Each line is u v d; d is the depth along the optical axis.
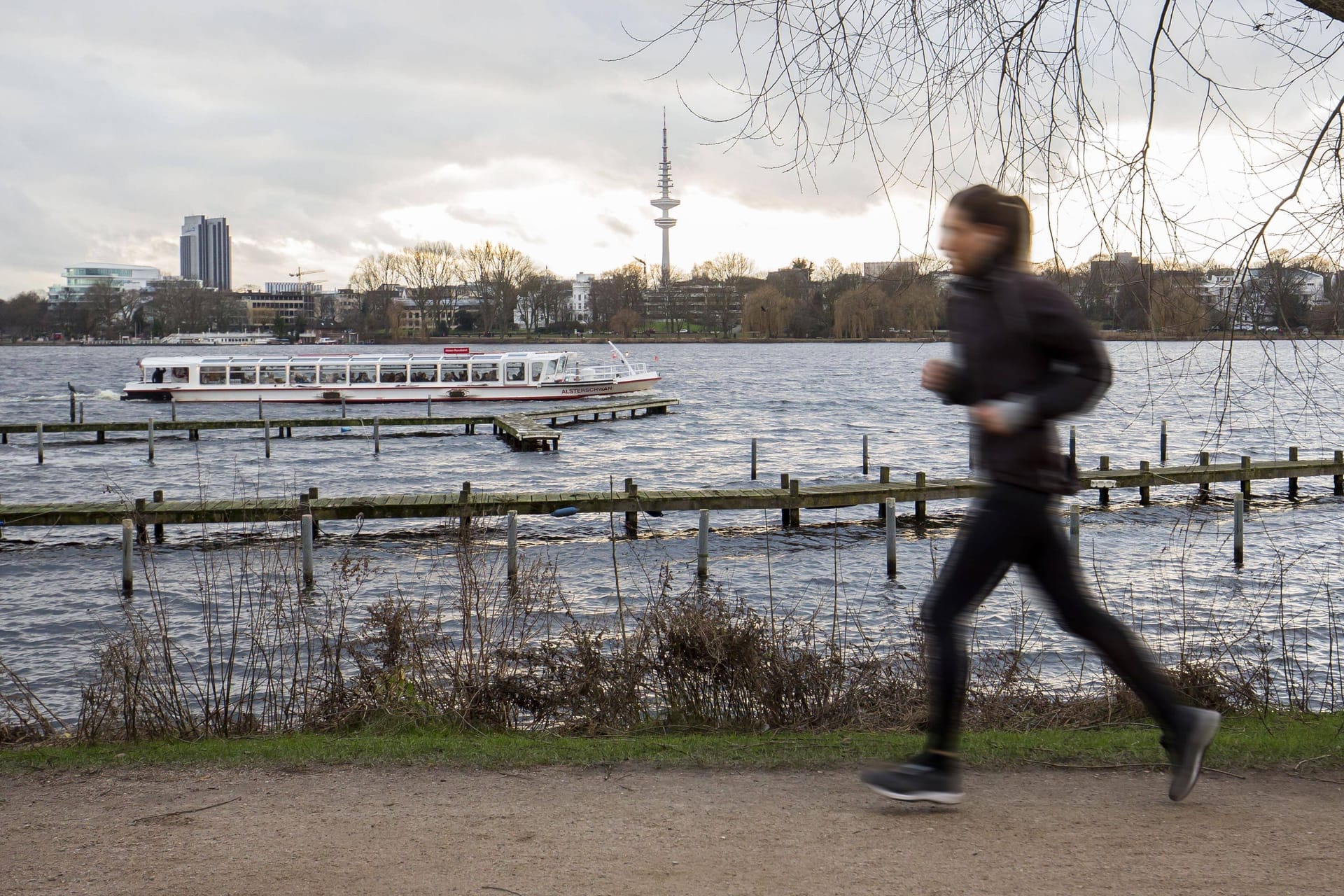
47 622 16.23
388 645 9.34
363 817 4.80
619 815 4.71
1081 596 4.10
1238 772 5.19
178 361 60.12
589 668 8.41
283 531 24.00
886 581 19.12
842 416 56.72
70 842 4.55
